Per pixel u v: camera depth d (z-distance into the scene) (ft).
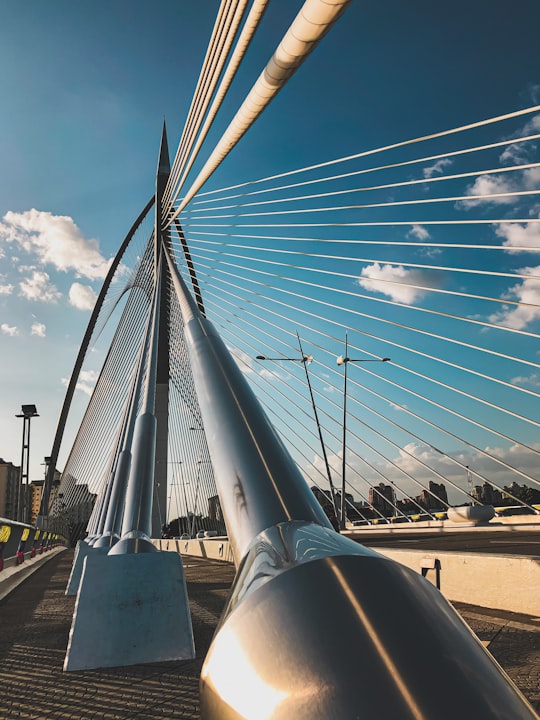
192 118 33.68
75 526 169.89
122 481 30.68
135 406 33.50
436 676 1.70
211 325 6.71
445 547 41.42
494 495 96.94
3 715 10.78
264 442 3.78
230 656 2.02
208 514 92.53
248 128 22.93
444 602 2.11
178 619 14.62
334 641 1.85
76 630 14.19
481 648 1.92
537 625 16.65
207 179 33.42
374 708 1.63
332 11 13.15
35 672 13.78
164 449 110.01
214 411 4.39
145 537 15.85
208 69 25.68
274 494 3.20
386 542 52.60
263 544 2.74
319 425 77.25
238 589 2.43
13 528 44.62
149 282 89.30
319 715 1.67
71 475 166.09
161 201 93.09
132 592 14.69
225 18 20.49
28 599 30.27
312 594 2.04
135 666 13.87
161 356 113.91
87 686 12.44
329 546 2.39
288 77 17.67
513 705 1.68
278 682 1.83
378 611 1.94
